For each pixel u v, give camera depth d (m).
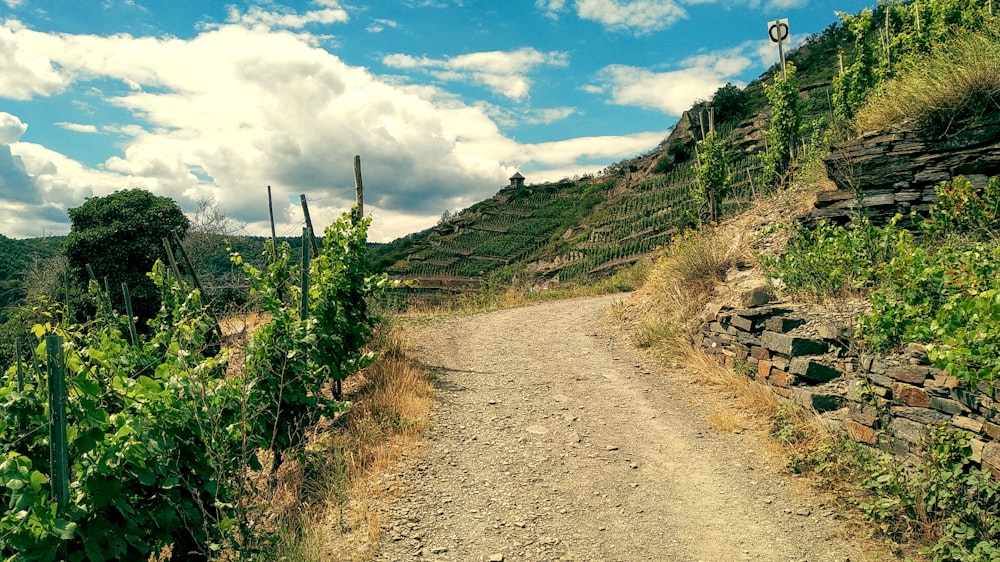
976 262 4.31
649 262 18.52
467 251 68.12
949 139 8.11
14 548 2.80
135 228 18.47
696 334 9.16
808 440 5.65
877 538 4.21
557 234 66.94
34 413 3.29
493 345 10.96
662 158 58.69
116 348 4.53
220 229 20.36
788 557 4.14
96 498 3.18
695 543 4.43
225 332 8.40
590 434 6.60
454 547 4.45
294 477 5.53
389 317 11.25
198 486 3.99
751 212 12.83
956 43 9.61
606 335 11.28
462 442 6.44
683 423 6.74
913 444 4.71
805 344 6.38
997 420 4.11
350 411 6.96
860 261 6.84
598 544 4.47
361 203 10.81
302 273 6.18
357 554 4.29
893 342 5.26
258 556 3.91
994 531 3.67
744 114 54.03
